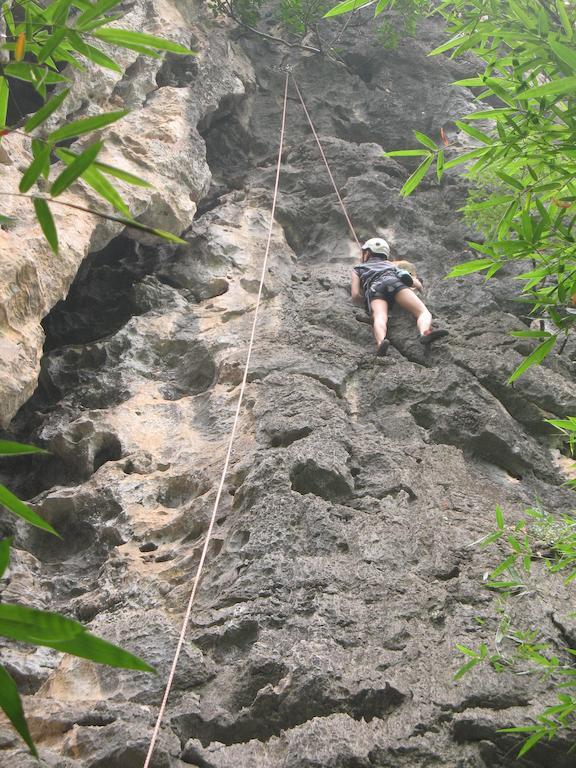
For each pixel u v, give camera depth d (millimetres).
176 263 8258
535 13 3885
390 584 4602
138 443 6148
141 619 4512
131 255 8281
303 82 11078
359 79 11203
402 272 7383
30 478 6281
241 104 10359
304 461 5328
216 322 7395
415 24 11758
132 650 4289
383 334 6945
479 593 4539
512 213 3807
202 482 5602
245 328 7266
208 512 5301
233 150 10180
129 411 6441
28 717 3949
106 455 6246
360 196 9039
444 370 6668
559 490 6004
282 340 7039
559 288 3572
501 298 7930
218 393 6488
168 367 7129
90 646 1469
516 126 3557
